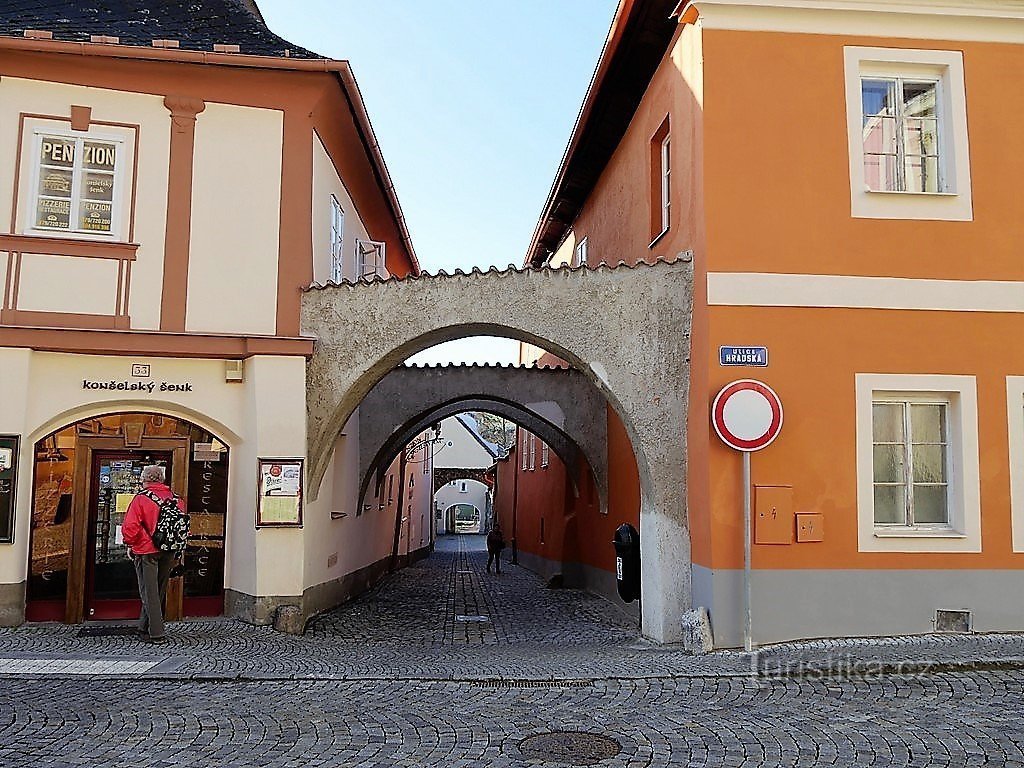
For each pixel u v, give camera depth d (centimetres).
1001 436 1010
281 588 1116
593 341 1090
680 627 1045
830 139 1028
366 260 1688
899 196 1030
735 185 1015
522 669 876
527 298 1106
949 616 986
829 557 984
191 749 614
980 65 1046
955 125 1039
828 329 1009
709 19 1030
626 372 1082
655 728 668
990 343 1022
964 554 993
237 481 1165
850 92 1033
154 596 998
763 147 1021
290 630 1097
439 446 4700
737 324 1002
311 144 1182
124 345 1101
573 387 1683
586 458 1661
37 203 1095
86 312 1097
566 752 612
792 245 1013
